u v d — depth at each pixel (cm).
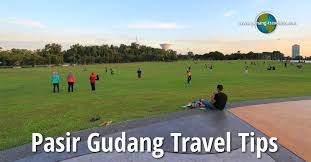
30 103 1964
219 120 1232
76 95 2361
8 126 1269
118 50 18912
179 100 1950
